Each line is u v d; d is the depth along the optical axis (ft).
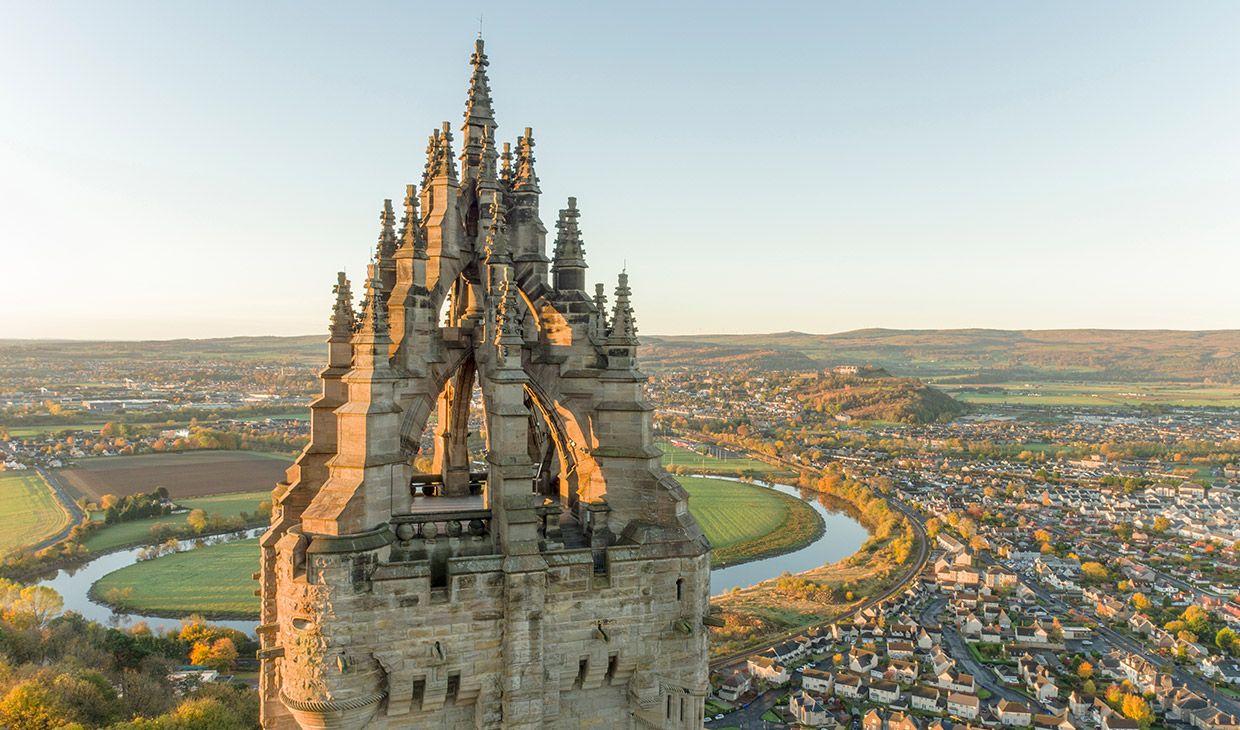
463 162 100.53
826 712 462.19
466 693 81.87
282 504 99.35
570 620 86.74
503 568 81.92
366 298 82.07
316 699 75.61
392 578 78.07
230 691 346.13
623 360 94.99
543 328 99.30
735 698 487.20
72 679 313.12
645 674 90.68
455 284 114.01
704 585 94.89
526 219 99.71
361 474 78.84
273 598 97.86
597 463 94.43
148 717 310.45
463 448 111.55
